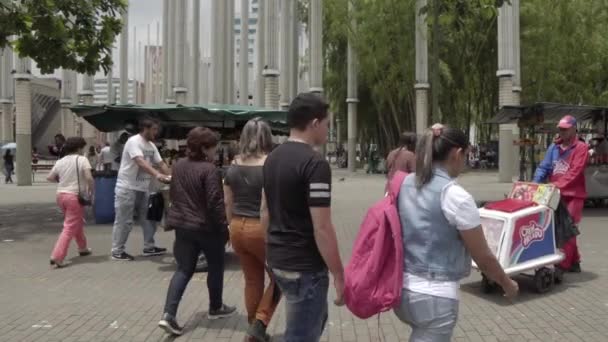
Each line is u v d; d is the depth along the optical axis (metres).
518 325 5.98
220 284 6.07
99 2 13.96
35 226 13.24
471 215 3.13
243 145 5.39
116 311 6.55
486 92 38.84
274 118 13.39
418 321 3.21
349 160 38.97
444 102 35.22
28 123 25.78
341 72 41.06
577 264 8.32
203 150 5.83
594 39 33.69
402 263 3.24
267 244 3.72
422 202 3.23
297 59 37.75
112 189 13.47
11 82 40.34
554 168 8.07
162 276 8.27
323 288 3.61
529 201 7.41
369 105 41.72
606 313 6.36
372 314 3.30
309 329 3.58
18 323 6.12
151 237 9.66
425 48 30.27
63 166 9.10
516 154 26.70
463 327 5.94
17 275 8.36
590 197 16.05
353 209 16.36
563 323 6.04
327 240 3.43
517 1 26.70
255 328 5.00
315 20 30.34
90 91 33.34
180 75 33.44
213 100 36.28
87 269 8.72
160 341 5.54
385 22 31.30
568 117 7.96
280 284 3.64
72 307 6.71
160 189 9.55
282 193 3.57
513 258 7.02
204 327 5.92
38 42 13.58
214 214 5.64
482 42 33.66
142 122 9.26
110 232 12.25
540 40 32.22
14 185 26.44
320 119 3.66
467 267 3.31
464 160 3.34
